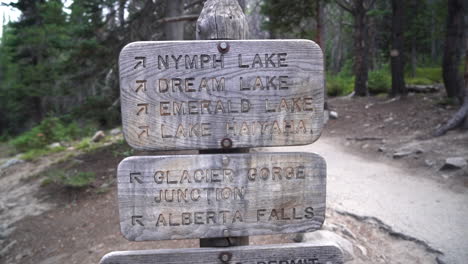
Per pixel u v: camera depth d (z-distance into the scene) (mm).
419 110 10914
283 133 2088
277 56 2055
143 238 2039
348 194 5633
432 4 17078
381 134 9594
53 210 6090
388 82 16984
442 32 18562
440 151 6996
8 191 7359
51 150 9969
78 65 8516
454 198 5242
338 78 22531
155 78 1988
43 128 11188
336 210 4961
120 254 2047
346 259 3719
